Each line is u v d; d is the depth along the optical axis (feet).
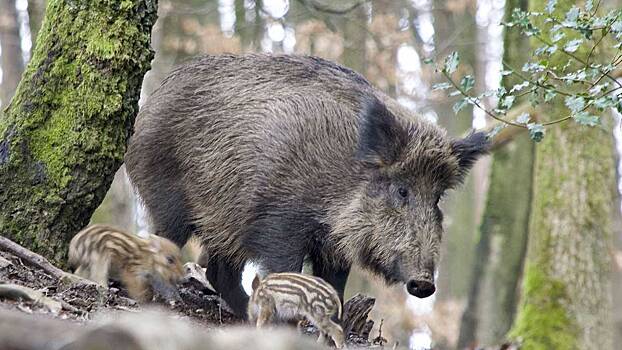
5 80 80.07
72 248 35.96
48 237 37.24
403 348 42.65
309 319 33.88
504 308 78.89
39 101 37.99
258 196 41.32
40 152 37.65
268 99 42.50
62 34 38.27
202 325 35.81
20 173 37.47
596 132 55.01
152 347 14.48
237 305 42.68
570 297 54.34
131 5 38.58
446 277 118.11
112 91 38.01
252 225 41.50
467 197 116.88
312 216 41.34
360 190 41.47
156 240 35.81
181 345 14.71
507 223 79.05
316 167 41.47
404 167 41.57
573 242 54.70
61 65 38.06
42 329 15.42
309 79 43.27
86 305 32.22
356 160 41.70
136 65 38.60
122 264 34.86
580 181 54.70
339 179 41.50
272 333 15.92
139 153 44.42
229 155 42.16
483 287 79.82
